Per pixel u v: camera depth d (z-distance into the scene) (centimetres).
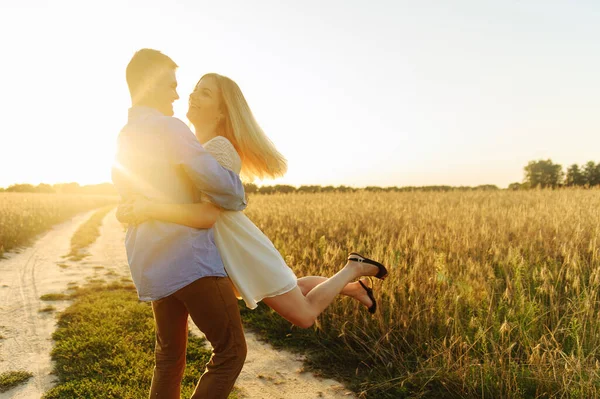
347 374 343
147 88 202
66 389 303
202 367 343
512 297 393
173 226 182
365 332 375
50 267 859
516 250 491
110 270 822
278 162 241
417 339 363
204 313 187
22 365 356
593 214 832
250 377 342
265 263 208
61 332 429
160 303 202
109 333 416
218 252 196
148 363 346
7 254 1037
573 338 326
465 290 385
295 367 361
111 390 300
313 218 944
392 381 322
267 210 1177
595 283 365
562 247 520
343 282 239
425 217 912
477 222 859
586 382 269
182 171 191
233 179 192
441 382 303
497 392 290
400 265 455
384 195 2116
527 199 1755
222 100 229
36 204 2258
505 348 322
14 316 503
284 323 451
